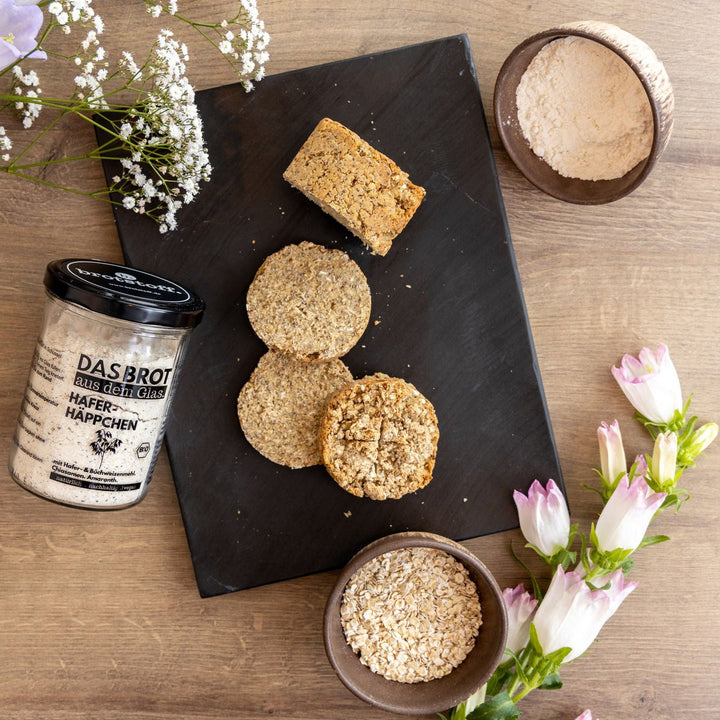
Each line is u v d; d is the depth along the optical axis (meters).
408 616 0.65
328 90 0.63
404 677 0.64
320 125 0.60
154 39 0.62
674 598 0.68
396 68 0.63
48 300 0.57
